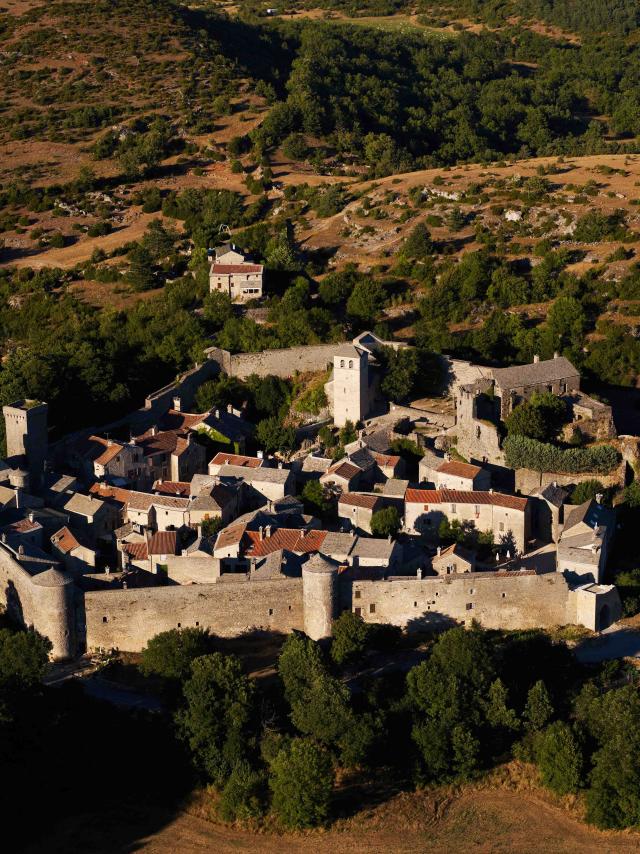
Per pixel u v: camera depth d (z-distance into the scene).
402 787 175.25
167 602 190.88
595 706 176.75
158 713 178.50
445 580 192.25
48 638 189.50
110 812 172.00
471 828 169.88
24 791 171.62
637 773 170.12
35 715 174.88
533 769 177.25
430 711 177.88
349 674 186.38
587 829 169.62
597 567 197.25
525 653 186.50
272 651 190.12
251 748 175.88
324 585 189.25
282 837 168.75
